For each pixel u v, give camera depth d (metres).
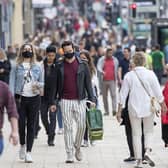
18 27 74.44
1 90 17.17
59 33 97.06
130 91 23.11
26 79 24.45
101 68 38.84
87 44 68.00
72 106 23.92
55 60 28.14
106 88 39.00
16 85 24.55
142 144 23.64
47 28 111.69
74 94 23.92
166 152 26.88
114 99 39.00
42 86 24.55
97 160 25.19
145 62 23.33
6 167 23.88
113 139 30.19
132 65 23.34
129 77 23.12
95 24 125.69
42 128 33.19
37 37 60.47
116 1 80.69
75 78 23.91
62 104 24.00
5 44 60.38
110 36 84.81
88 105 24.70
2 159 25.33
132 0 85.00
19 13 74.62
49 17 105.62
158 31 65.44
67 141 24.34
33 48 24.67
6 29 61.34
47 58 28.20
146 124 23.31
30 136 24.72
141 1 85.94
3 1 59.72
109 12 75.62
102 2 140.62
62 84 23.92
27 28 84.12
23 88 24.42
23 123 24.67
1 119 17.17
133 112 22.98
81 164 24.38
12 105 17.25
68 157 24.56
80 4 147.00
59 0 154.00
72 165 24.19
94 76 28.42
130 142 24.52
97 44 71.56
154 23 65.50
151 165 23.55
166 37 65.31
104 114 39.41
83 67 23.98
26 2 83.19
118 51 47.62
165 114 23.97
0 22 58.28
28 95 24.44
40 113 31.53
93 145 28.31
